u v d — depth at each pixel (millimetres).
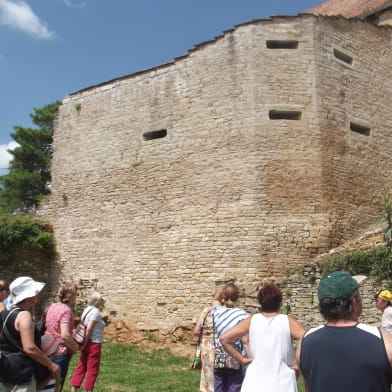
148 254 15633
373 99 16734
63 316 6207
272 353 4227
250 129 14773
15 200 25609
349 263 12086
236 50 15539
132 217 16344
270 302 4527
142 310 15227
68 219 18016
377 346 3148
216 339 5641
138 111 17172
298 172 14539
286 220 14172
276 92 15023
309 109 15031
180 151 15820
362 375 3082
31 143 27422
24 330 4582
